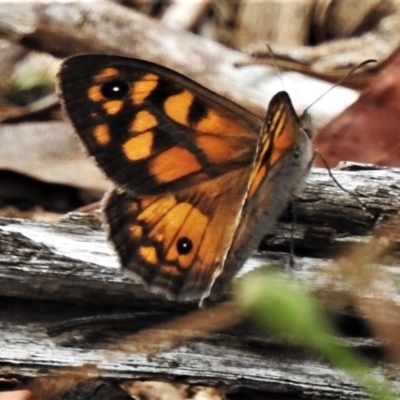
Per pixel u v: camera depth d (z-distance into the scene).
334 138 1.02
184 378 1.00
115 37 1.06
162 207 0.99
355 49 1.07
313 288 0.99
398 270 1.00
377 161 1.02
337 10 1.08
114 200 0.99
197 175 1.00
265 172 0.99
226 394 1.00
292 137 0.99
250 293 0.95
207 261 0.99
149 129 1.00
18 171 1.04
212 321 0.99
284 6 1.08
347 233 1.00
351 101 1.05
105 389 1.00
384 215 1.00
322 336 0.96
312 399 0.99
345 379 0.99
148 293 1.00
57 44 1.06
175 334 1.00
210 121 1.00
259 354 1.00
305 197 1.00
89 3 1.06
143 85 0.99
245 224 0.99
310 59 1.06
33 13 1.06
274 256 1.00
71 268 1.00
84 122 0.99
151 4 1.08
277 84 1.05
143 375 1.00
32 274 1.00
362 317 0.99
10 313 1.00
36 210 1.04
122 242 0.99
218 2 1.08
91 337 1.00
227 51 1.05
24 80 1.07
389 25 1.07
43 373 1.00
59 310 1.00
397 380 0.99
